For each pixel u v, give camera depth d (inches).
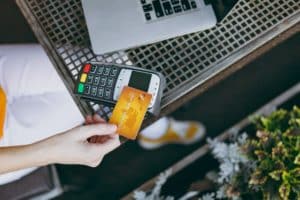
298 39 53.2
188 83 30.3
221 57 30.5
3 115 34.0
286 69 53.2
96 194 52.0
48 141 28.7
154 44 31.2
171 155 52.7
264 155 36.2
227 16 31.2
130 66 29.5
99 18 31.1
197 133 52.7
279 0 31.3
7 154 28.6
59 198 51.9
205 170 45.1
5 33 54.4
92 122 29.4
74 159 29.4
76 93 29.6
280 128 38.8
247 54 30.5
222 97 53.7
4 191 37.5
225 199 41.4
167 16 30.9
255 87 53.4
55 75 38.0
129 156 52.9
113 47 30.8
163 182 41.2
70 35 31.7
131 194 44.3
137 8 31.2
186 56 30.7
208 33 31.0
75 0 32.2
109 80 29.3
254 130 45.4
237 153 38.8
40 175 38.1
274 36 30.5
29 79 38.0
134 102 28.0
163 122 52.4
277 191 35.7
